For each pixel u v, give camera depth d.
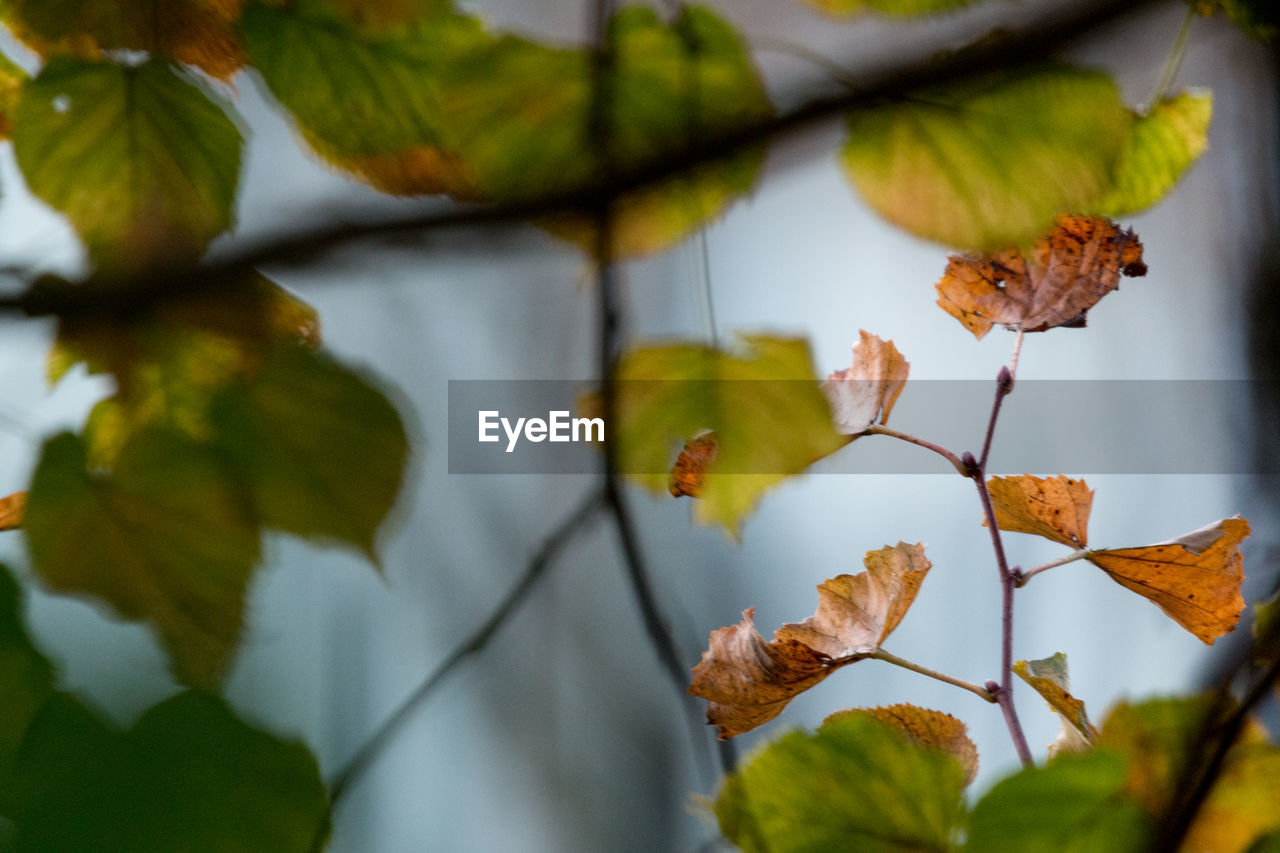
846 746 0.69
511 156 0.71
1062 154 0.71
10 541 0.69
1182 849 0.70
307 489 0.69
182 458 0.69
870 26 0.71
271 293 0.69
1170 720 0.71
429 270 0.70
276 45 0.70
